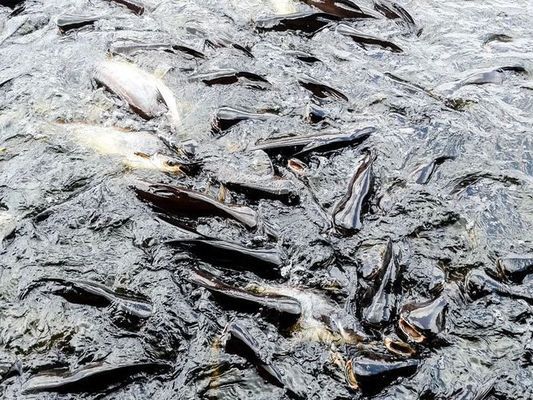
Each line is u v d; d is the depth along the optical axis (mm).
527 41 3586
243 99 3133
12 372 2201
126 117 3016
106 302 2336
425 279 2434
